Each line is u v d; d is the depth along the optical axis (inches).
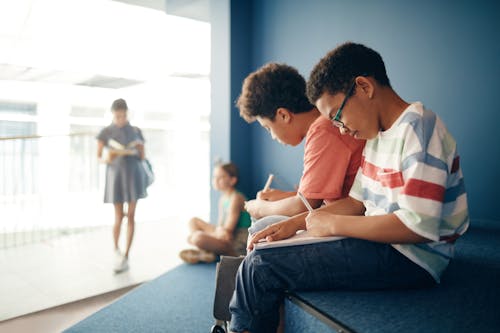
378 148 36.6
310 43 103.0
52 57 175.5
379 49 87.9
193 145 239.3
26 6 147.4
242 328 34.7
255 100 50.0
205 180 237.1
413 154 31.1
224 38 115.0
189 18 149.6
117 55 185.3
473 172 74.7
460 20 74.6
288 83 49.1
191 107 239.9
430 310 31.7
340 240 33.9
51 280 95.4
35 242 129.3
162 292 83.7
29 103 192.2
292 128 51.2
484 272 43.4
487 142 72.4
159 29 167.8
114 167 108.5
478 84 73.0
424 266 33.9
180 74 211.0
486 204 73.2
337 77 34.7
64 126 198.8
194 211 185.6
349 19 93.4
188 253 102.9
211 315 72.4
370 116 35.2
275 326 35.9
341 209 40.8
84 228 147.1
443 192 30.6
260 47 117.6
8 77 178.7
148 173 115.0
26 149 163.0
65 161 173.6
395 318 30.1
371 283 34.4
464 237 65.6
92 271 102.1
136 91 226.8
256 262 34.2
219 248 100.6
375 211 36.4
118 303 78.2
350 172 44.7
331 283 34.4
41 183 168.2
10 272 101.0
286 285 34.6
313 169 45.1
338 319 29.7
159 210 187.6
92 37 171.5
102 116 219.6
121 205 111.0
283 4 109.6
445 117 77.9
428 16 79.1
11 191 158.2
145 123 228.1
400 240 31.0
